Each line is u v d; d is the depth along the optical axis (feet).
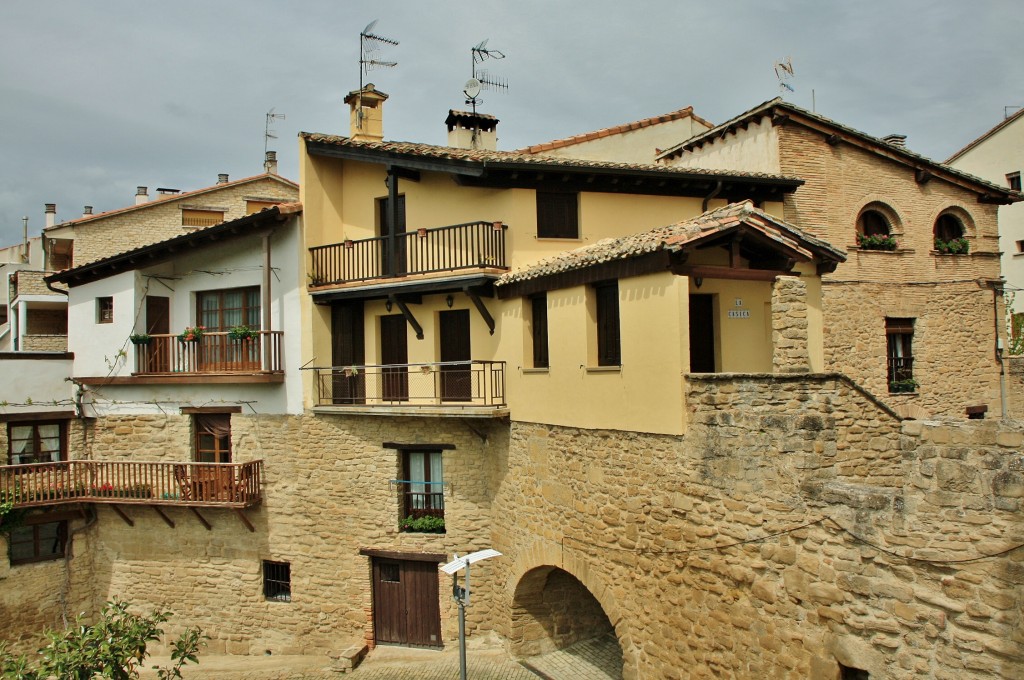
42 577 59.67
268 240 56.49
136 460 61.67
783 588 27.48
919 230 60.75
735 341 39.55
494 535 51.24
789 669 27.09
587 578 40.09
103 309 63.93
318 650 55.88
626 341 36.60
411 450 53.83
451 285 48.73
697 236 33.63
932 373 60.18
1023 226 91.76
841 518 25.21
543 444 44.37
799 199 56.75
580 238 51.03
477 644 51.78
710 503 31.17
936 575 22.08
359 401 55.83
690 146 66.69
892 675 23.29
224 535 58.70
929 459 22.62
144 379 59.52
